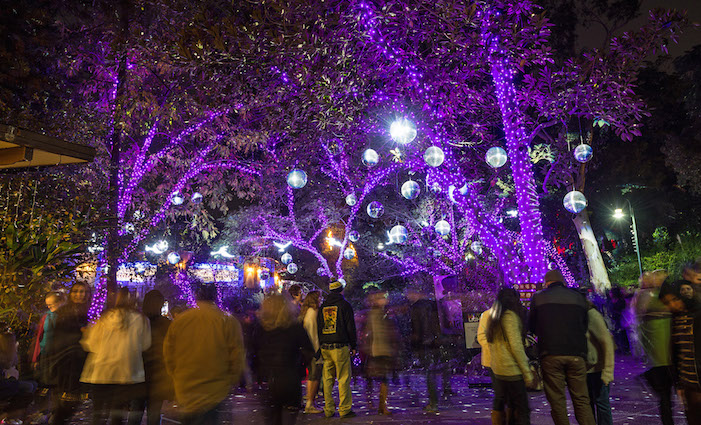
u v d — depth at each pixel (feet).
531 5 48.08
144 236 54.19
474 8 44.27
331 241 89.86
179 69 46.11
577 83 53.01
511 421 21.04
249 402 34.55
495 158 35.70
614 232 124.98
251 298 71.87
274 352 20.84
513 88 58.23
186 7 44.68
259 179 79.36
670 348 18.94
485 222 67.21
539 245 62.69
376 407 33.30
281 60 40.47
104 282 47.14
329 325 30.07
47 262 28.89
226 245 89.25
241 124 67.00
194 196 62.75
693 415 17.95
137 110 55.72
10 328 27.99
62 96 46.55
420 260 88.22
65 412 22.85
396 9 45.80
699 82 96.53
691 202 117.80
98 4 46.01
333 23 40.93
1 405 24.00
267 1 38.24
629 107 51.75
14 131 23.77
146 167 62.23
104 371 20.80
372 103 53.36
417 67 51.60
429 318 33.37
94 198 40.50
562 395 20.35
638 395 33.47
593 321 21.20
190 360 17.43
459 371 46.88
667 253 100.32
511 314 20.98
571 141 83.56
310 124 49.70
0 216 31.89
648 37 49.49
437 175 62.59
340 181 86.99
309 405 31.76
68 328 23.21
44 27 44.39
